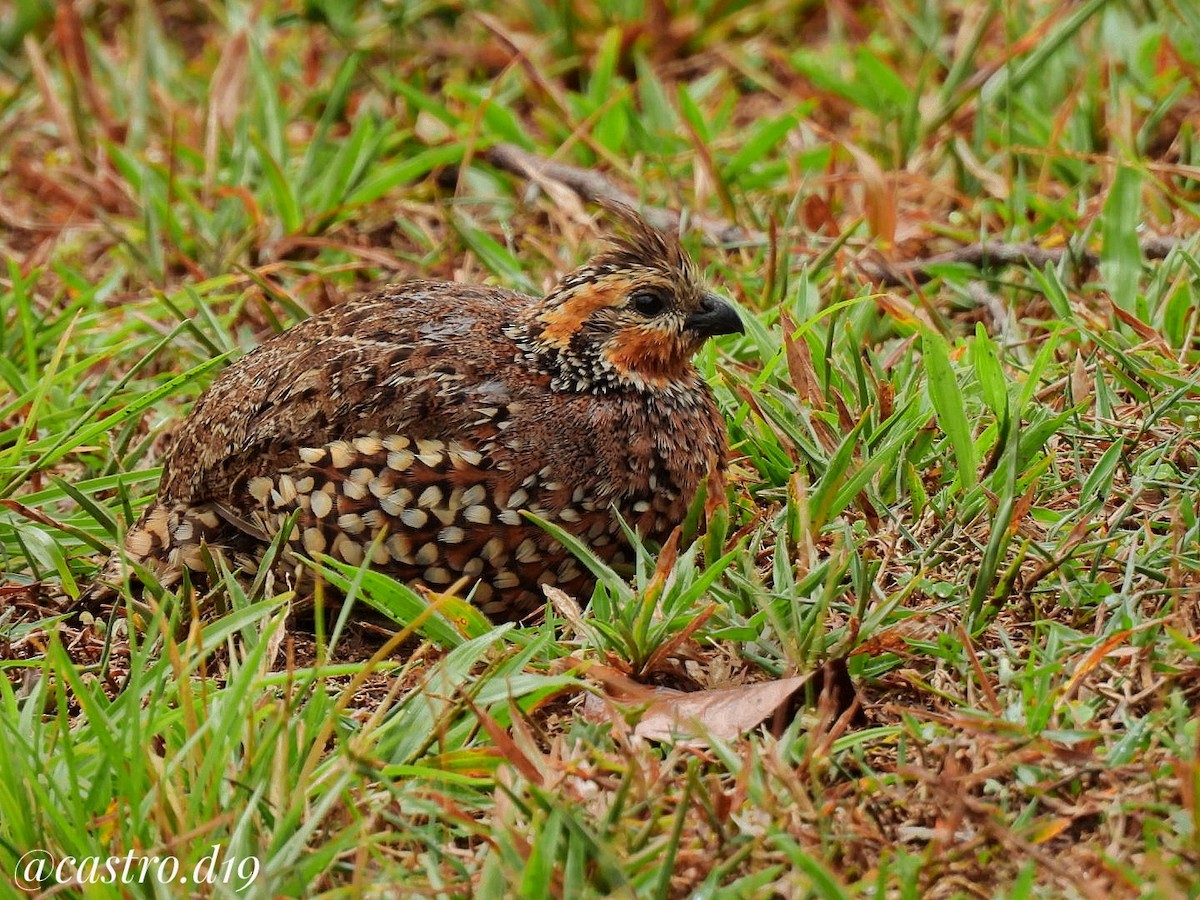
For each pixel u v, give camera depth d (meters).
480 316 9.49
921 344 10.59
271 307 11.98
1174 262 10.91
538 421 8.98
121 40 16.36
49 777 6.95
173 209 13.35
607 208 9.88
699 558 9.12
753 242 12.03
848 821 6.83
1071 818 6.71
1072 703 7.30
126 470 10.48
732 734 7.38
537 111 13.98
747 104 14.98
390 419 8.90
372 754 7.18
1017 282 11.55
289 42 15.71
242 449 9.16
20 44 16.48
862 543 8.59
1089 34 14.16
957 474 9.10
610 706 7.45
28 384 10.99
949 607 8.16
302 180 13.40
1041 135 12.87
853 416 9.90
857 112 14.29
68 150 14.62
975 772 6.89
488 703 7.53
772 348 10.38
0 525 9.40
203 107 14.52
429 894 6.57
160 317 12.08
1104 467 8.73
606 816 6.71
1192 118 13.20
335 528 8.96
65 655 7.59
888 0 14.92
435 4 15.79
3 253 13.22
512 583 9.01
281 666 8.61
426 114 14.21
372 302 9.73
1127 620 7.57
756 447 9.74
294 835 6.82
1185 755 6.66
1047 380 10.13
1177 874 6.19
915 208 12.67
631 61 15.31
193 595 8.38
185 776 7.19
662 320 9.27
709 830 6.83
